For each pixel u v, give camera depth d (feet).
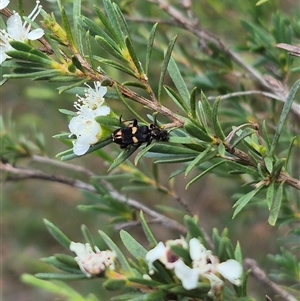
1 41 1.08
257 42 1.40
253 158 1.06
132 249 1.05
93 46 1.73
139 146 1.04
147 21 1.47
